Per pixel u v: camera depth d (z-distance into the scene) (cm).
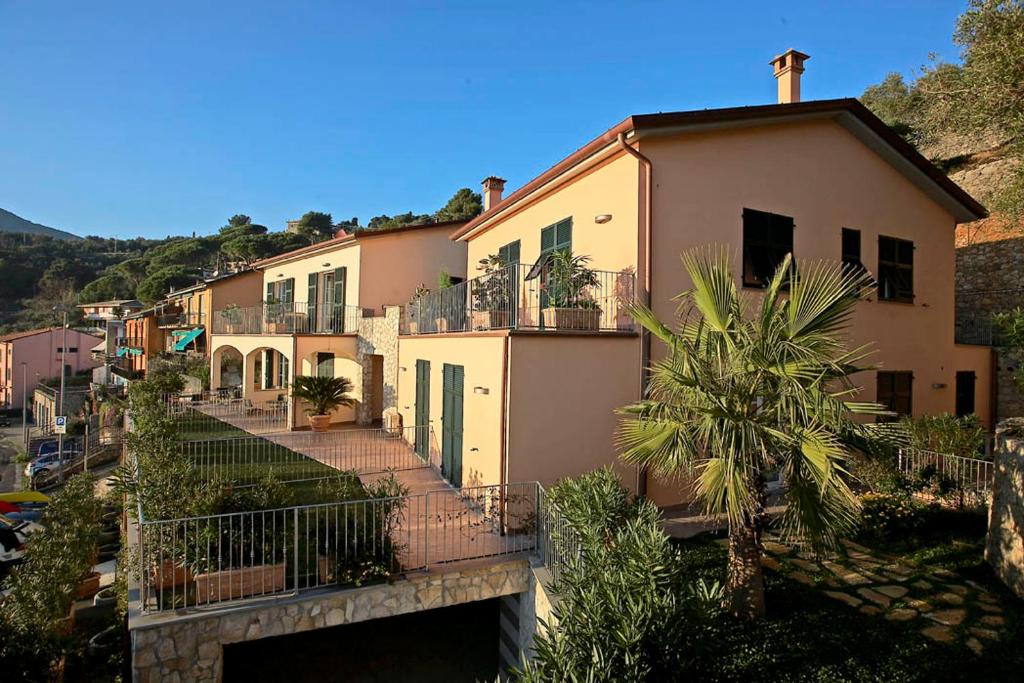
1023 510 629
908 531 794
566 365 899
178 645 575
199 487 698
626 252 990
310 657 780
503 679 754
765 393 525
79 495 1156
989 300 1677
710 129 1010
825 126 1179
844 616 591
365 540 675
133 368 4184
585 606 466
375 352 1805
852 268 1204
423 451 1366
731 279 588
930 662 511
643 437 568
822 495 474
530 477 869
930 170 1302
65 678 702
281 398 2155
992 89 995
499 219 1534
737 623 578
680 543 800
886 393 1252
